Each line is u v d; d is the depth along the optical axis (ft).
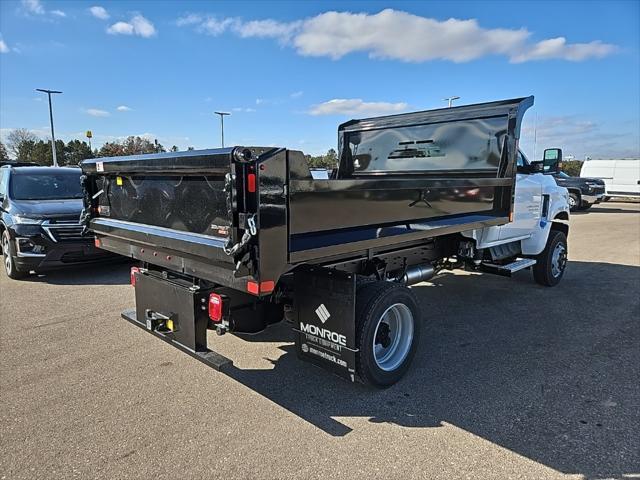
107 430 9.69
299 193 8.85
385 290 11.16
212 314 10.30
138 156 11.19
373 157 20.07
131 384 11.81
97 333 15.49
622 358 13.64
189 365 12.98
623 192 84.48
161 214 11.12
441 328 16.33
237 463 8.59
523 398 11.19
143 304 12.17
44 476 8.21
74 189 27.09
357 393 11.44
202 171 9.03
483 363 13.29
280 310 12.17
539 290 21.62
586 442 9.30
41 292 20.76
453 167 17.49
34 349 14.07
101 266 26.25
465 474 8.31
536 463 8.63
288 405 10.81
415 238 12.06
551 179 21.94
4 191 25.55
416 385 11.90
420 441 9.36
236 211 8.36
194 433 9.59
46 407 10.64
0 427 9.80
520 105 15.43
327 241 9.59
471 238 16.79
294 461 8.67
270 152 8.24
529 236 20.39
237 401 10.98
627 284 22.79
